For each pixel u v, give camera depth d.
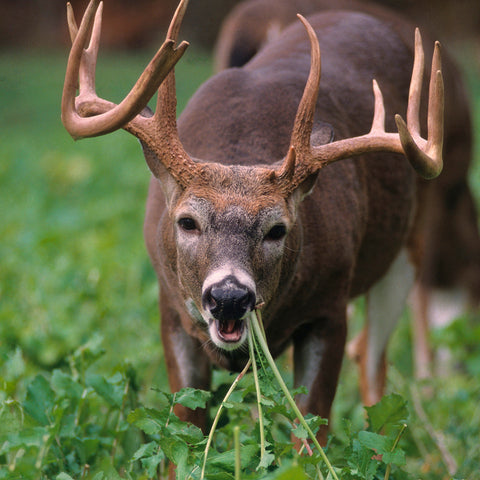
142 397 10.47
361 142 8.30
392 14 13.10
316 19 11.94
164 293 9.40
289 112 9.85
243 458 6.87
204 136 9.64
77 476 8.43
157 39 48.84
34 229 17.66
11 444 7.92
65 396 8.91
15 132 31.28
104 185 22.78
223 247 7.66
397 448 7.52
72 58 7.75
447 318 14.52
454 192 14.01
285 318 9.15
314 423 7.37
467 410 10.68
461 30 40.22
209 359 9.55
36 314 12.45
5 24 48.94
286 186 8.05
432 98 7.87
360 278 11.06
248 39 12.19
